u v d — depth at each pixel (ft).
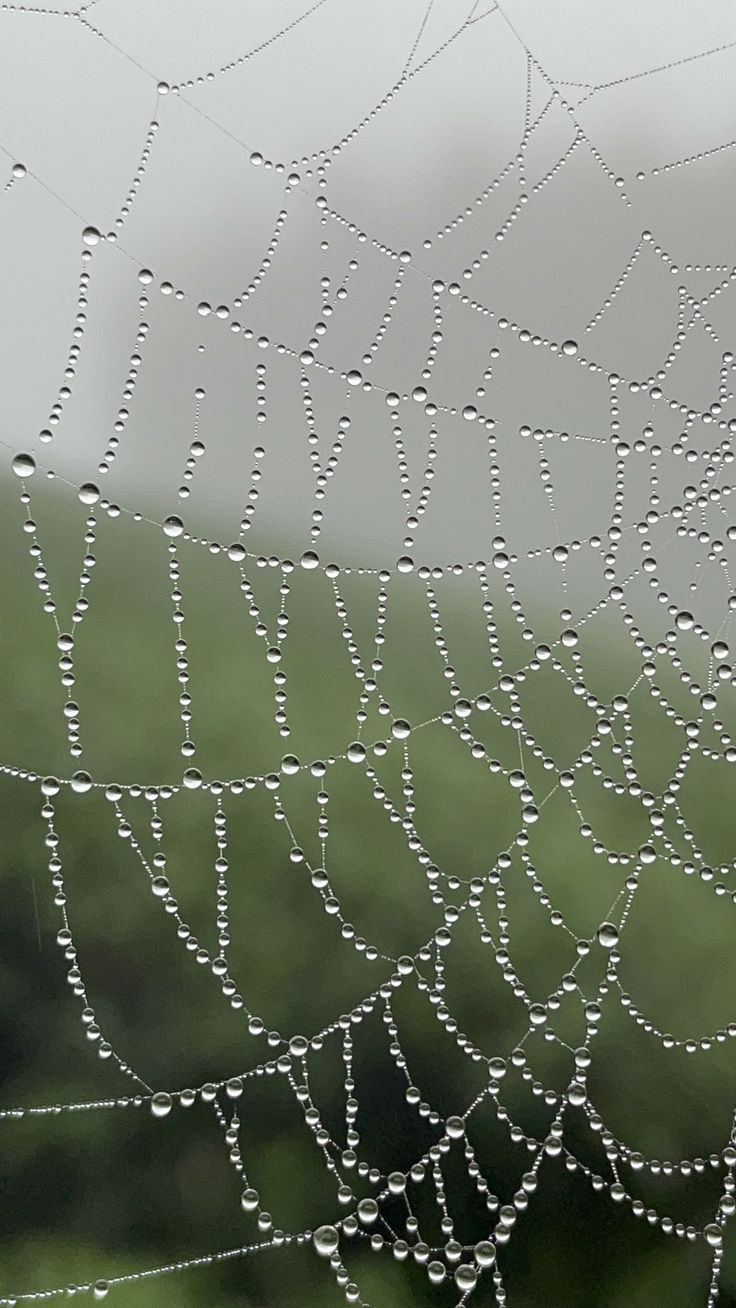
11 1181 1.41
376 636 1.55
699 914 1.49
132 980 1.44
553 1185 1.42
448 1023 1.44
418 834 1.50
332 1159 1.41
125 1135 1.42
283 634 1.55
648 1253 1.41
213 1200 1.41
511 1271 1.40
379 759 1.52
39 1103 1.42
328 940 1.47
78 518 1.55
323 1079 1.43
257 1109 1.42
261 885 1.48
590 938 1.48
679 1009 1.46
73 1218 1.40
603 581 1.54
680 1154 1.42
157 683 1.52
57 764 1.49
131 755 1.50
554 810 1.51
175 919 1.46
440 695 1.54
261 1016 1.44
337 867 1.49
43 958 1.44
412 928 1.48
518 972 1.47
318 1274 1.40
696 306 1.55
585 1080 1.44
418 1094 1.42
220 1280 1.40
